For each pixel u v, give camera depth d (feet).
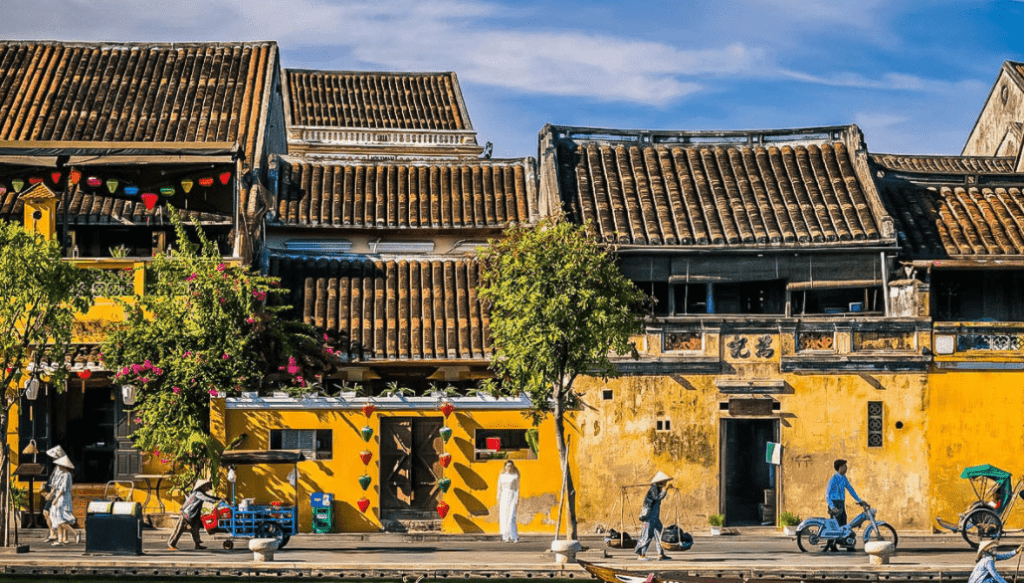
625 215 98.63
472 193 109.09
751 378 89.81
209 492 78.84
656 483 73.67
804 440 89.61
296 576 67.97
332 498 85.61
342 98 151.23
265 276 95.61
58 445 88.69
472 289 99.09
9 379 75.77
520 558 73.05
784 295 96.89
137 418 86.74
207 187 95.91
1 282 74.38
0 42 123.24
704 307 97.04
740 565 69.31
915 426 89.76
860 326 90.17
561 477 87.25
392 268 100.99
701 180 103.14
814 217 98.53
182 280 88.07
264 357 89.04
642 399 89.25
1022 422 90.27
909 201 103.55
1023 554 74.79
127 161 91.25
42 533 83.76
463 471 86.58
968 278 97.35
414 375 94.07
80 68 120.47
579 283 78.28
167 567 68.08
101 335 88.99
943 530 89.15
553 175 101.55
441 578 68.49
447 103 153.48
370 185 108.99
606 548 76.69
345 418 86.33
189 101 116.47
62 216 96.58
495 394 86.28
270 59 122.52
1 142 90.79
